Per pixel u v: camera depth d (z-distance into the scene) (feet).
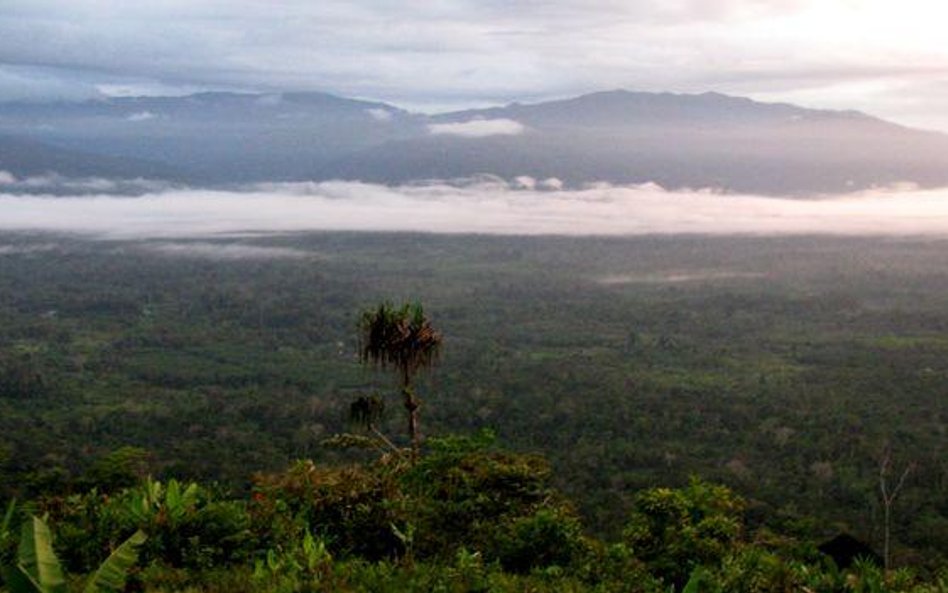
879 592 38.06
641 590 38.78
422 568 36.86
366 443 61.31
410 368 59.77
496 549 44.65
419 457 58.59
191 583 33.35
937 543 120.26
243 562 36.81
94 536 36.68
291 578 32.94
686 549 43.09
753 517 131.44
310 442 195.11
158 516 37.27
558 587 37.68
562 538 43.14
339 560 39.58
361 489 46.37
